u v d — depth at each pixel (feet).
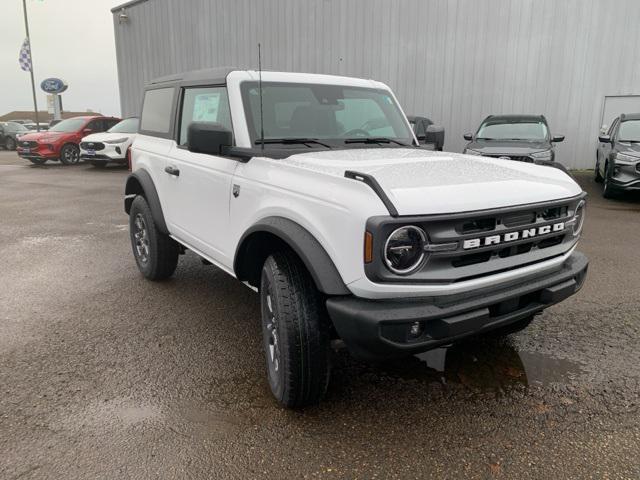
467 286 8.50
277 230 9.33
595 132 47.32
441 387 10.71
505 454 8.58
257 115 12.01
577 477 8.02
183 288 16.75
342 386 10.76
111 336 13.11
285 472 8.18
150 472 8.16
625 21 44.78
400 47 51.96
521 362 11.76
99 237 24.18
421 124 36.17
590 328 13.52
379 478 8.05
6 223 27.45
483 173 10.00
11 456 8.51
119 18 75.56
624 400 10.16
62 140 56.70
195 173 13.08
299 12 56.34
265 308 10.24
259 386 10.75
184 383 10.86
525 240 9.12
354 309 8.09
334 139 12.71
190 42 66.90
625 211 30.07
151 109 17.12
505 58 48.34
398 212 7.80
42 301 15.57
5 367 11.48
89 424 9.40
